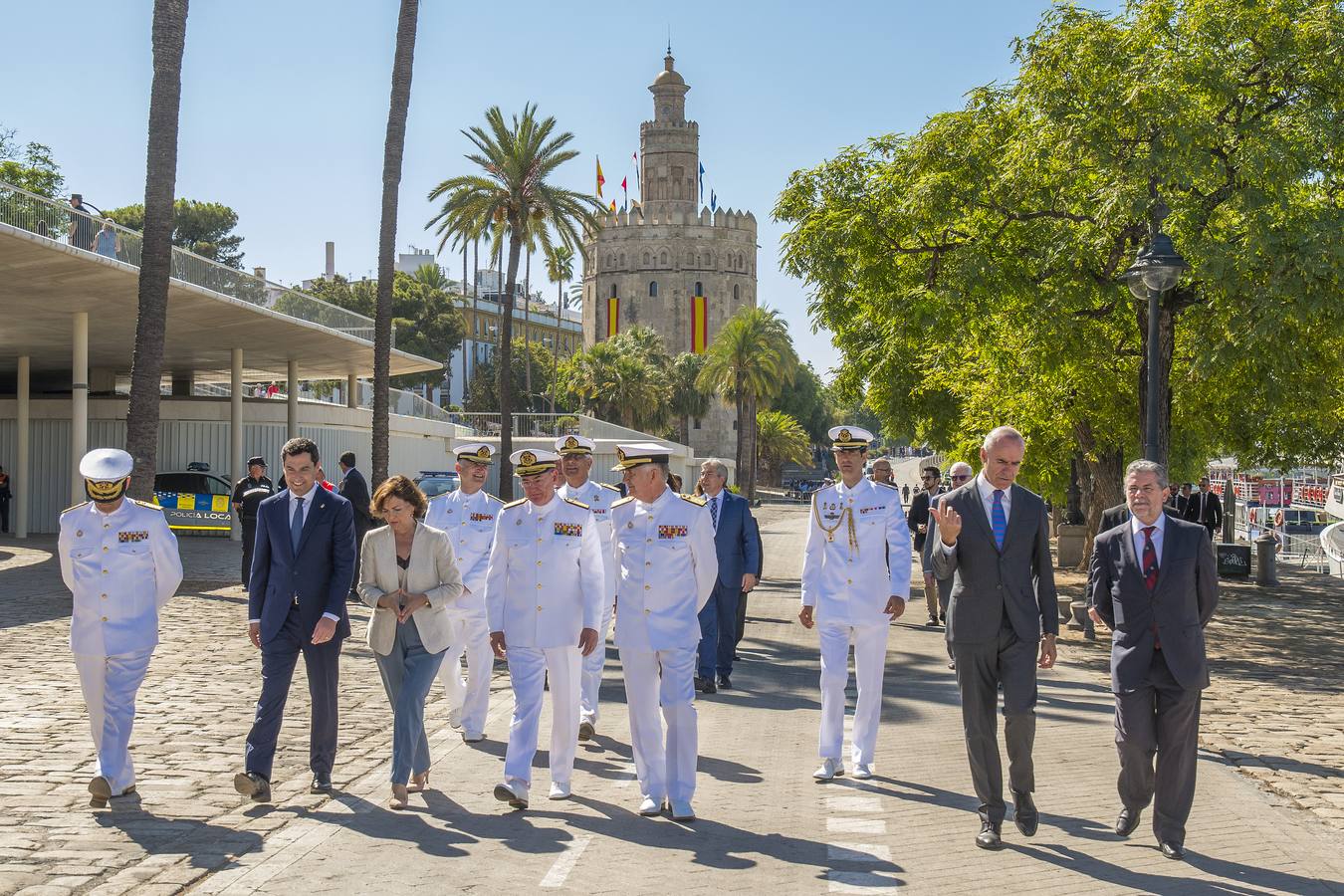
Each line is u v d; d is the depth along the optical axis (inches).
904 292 719.1
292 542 294.5
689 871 239.8
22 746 343.9
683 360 3548.2
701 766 334.6
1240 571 999.0
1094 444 944.3
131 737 358.9
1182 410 874.8
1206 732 398.0
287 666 292.7
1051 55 655.8
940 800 299.0
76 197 990.4
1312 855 256.5
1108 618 268.1
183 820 272.1
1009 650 263.6
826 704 325.1
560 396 3528.5
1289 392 759.7
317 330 1307.8
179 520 1347.2
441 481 1471.5
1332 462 991.6
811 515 334.3
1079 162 641.6
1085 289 673.6
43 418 1429.6
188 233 3636.8
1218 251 586.9
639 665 288.8
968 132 721.0
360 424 1736.0
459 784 311.9
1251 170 589.6
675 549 289.6
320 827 268.1
